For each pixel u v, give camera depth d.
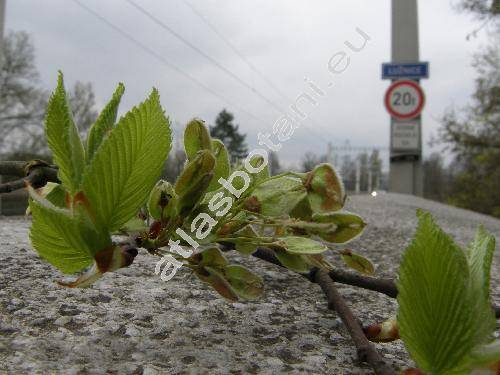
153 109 0.46
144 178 0.48
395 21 7.21
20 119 21.84
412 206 5.74
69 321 0.77
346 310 0.66
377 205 5.46
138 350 0.67
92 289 0.94
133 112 0.45
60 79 0.48
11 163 0.72
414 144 7.42
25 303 0.84
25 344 0.67
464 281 0.37
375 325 0.60
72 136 0.48
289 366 0.66
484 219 6.56
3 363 0.61
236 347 0.71
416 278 0.37
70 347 0.67
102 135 0.52
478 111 13.55
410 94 7.19
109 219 0.48
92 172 0.46
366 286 0.77
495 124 13.41
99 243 0.48
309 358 0.69
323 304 0.97
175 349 0.68
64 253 0.52
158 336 0.73
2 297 0.86
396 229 2.83
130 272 1.09
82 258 0.53
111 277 1.04
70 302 0.85
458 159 14.24
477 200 14.85
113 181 0.47
